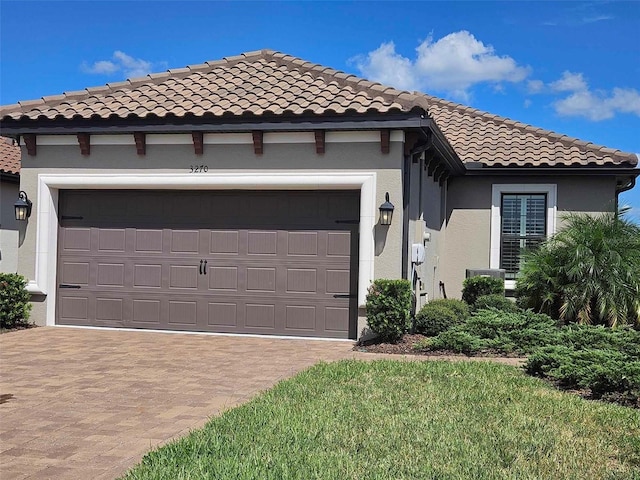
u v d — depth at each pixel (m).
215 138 11.70
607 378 7.61
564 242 12.70
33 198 12.47
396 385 7.70
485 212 15.44
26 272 12.53
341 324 11.54
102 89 13.12
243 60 14.21
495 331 10.45
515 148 15.41
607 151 14.60
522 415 6.57
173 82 13.28
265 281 11.89
